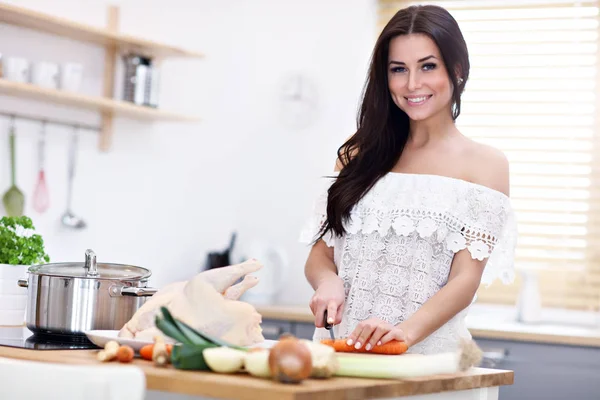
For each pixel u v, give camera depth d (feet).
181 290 5.76
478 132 14.01
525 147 13.76
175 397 4.93
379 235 7.13
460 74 7.07
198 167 14.28
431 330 6.38
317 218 7.63
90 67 12.30
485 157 7.07
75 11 12.13
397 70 7.02
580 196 13.43
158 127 13.52
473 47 14.06
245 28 15.01
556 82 13.67
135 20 13.12
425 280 6.93
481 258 6.79
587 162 13.44
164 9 13.64
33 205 11.52
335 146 14.38
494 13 13.99
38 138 11.59
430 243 6.97
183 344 4.74
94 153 12.44
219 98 14.70
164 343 5.12
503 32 13.94
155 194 13.50
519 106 13.85
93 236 12.47
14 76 10.57
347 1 14.52
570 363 11.18
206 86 14.43
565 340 11.16
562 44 13.66
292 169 14.62
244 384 4.30
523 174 13.70
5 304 7.34
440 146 7.17
